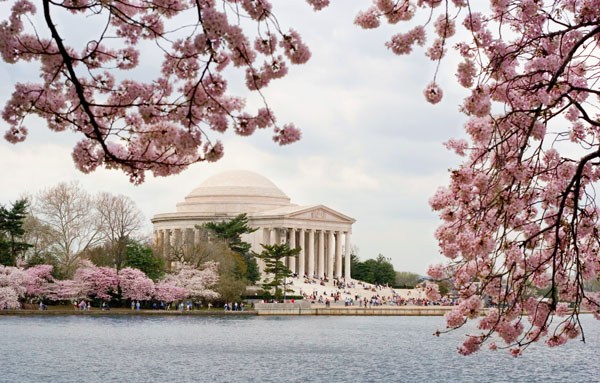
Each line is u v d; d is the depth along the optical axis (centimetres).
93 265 18238
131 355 9912
